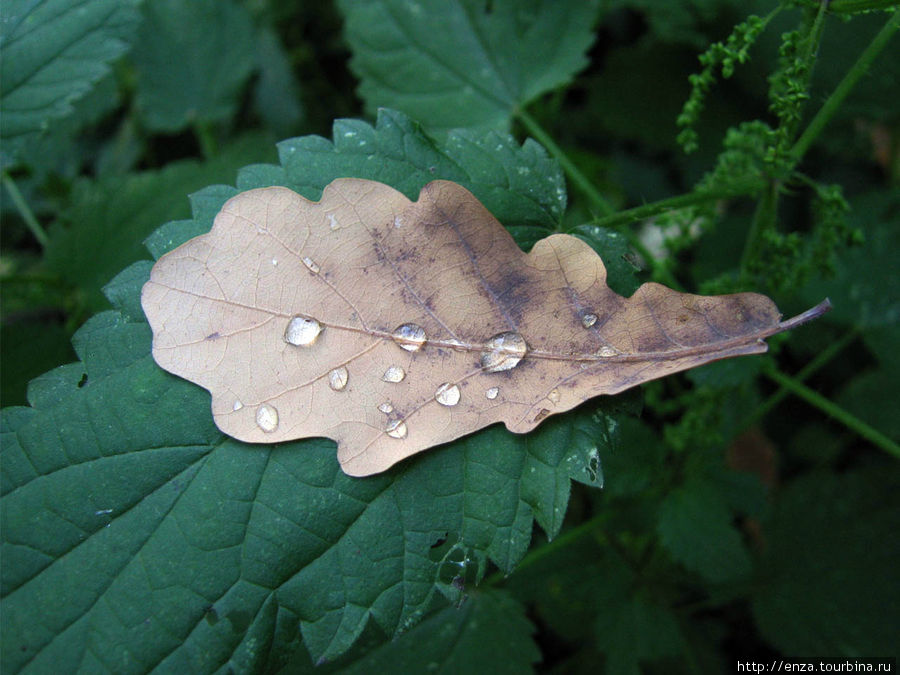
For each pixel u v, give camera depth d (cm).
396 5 24
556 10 24
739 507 21
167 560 15
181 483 15
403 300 15
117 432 15
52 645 14
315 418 15
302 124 30
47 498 15
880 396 25
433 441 15
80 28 20
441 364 15
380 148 16
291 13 31
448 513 15
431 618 20
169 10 28
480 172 17
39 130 20
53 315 25
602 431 15
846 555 24
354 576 15
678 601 24
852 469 25
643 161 31
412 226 15
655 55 29
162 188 25
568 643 24
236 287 15
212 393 15
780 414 27
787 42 16
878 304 25
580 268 15
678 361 15
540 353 15
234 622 15
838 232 18
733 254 27
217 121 29
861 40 24
